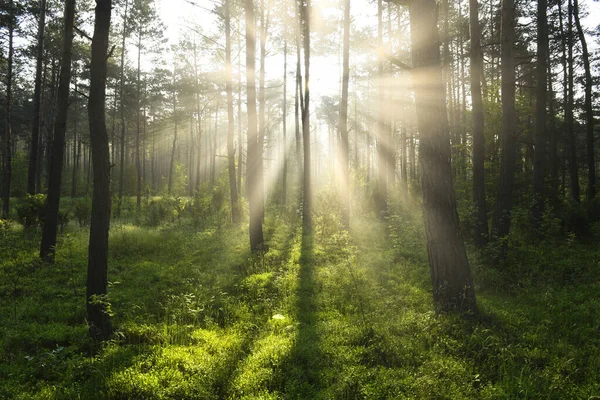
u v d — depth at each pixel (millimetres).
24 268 10602
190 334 6594
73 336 6492
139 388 4629
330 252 12125
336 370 5027
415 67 7219
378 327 6348
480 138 12148
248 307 7883
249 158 12656
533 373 4867
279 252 12117
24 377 5113
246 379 4867
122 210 27328
